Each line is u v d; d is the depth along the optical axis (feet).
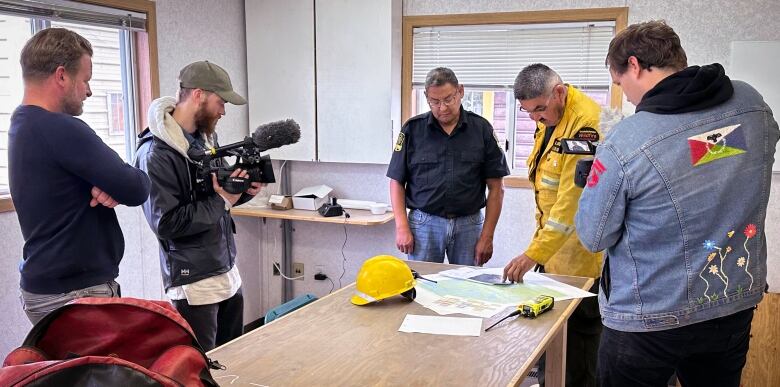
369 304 6.59
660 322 5.27
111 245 6.81
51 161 6.10
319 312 6.36
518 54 12.41
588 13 11.73
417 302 6.64
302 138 13.78
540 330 5.82
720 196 5.01
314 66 13.41
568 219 7.25
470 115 10.30
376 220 12.23
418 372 4.91
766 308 10.37
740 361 5.56
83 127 6.25
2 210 9.03
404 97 13.26
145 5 11.05
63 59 6.14
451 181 10.07
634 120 5.24
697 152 5.00
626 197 5.26
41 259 6.34
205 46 12.74
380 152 13.20
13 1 8.80
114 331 3.73
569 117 7.85
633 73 5.47
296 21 13.37
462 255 10.37
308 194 13.34
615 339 5.63
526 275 7.70
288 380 4.77
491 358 5.18
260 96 13.98
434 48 12.94
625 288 5.48
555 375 6.83
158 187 7.47
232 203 8.02
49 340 3.67
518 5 12.16
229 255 8.64
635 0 11.46
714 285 5.15
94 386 3.07
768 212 11.21
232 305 8.89
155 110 7.72
